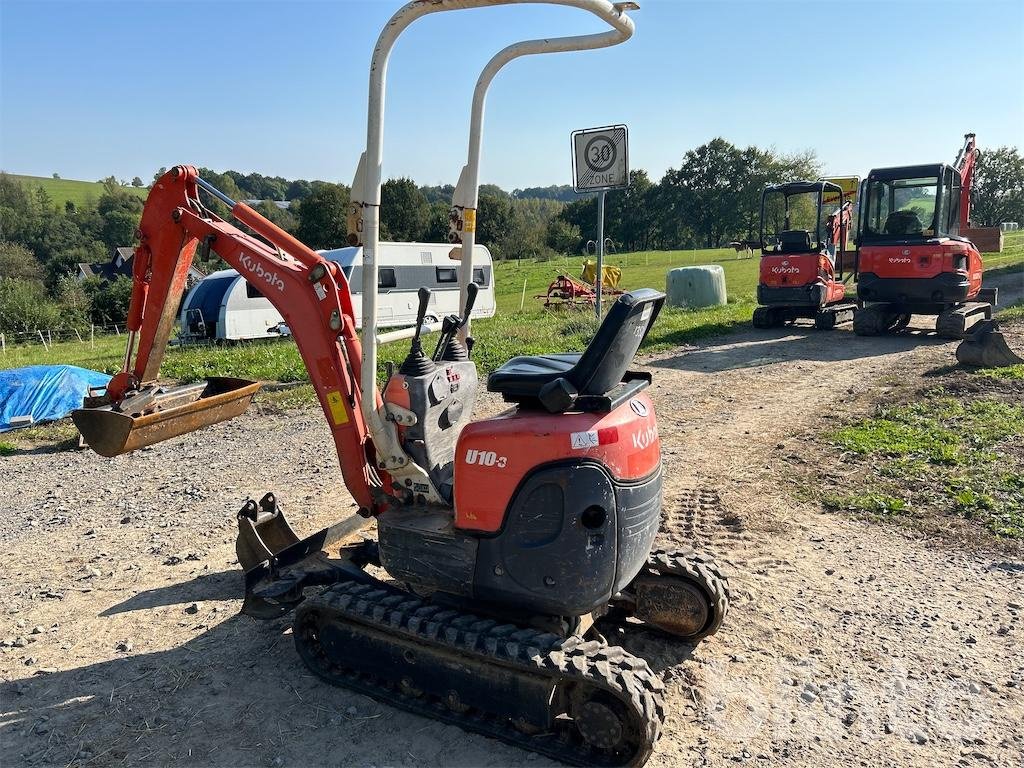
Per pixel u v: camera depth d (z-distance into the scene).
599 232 12.69
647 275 45.94
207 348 20.64
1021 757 3.49
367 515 4.38
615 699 3.34
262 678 4.21
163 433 5.17
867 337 15.19
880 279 14.45
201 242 4.72
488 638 3.52
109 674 4.29
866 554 5.56
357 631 3.96
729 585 5.12
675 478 7.32
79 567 5.82
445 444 4.22
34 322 38.88
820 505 6.49
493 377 3.73
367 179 3.73
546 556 3.52
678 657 4.32
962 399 9.36
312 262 4.31
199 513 6.93
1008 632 4.50
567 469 3.44
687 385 11.58
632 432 3.60
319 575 4.34
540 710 3.44
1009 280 23.56
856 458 7.54
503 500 3.58
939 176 13.98
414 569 3.91
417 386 3.96
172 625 4.84
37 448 9.52
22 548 6.24
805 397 10.36
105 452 4.96
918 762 3.48
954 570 5.28
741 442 8.41
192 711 3.93
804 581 5.18
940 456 7.29
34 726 3.84
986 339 11.00
